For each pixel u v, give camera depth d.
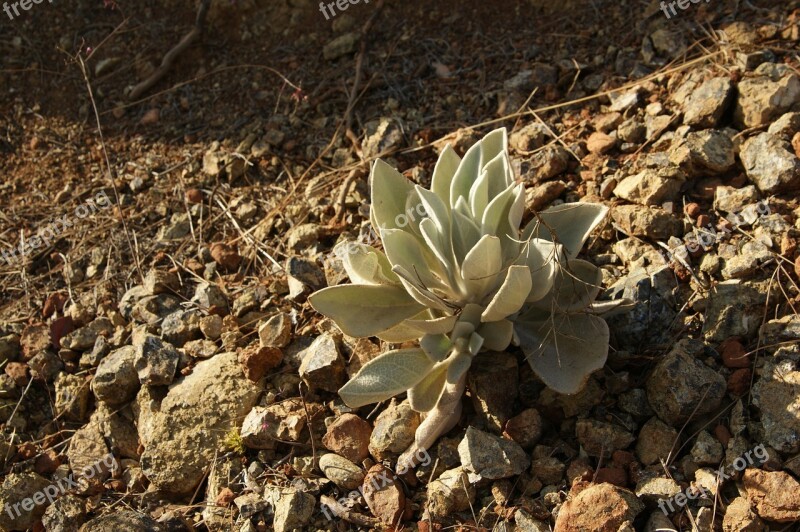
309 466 1.05
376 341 1.11
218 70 1.44
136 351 1.15
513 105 1.30
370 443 1.05
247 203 1.30
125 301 1.22
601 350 0.98
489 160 1.09
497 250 1.00
